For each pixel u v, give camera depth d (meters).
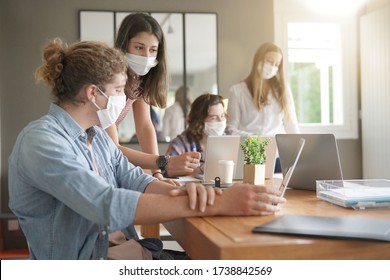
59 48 1.32
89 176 1.13
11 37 4.39
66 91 1.29
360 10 4.95
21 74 4.40
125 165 1.63
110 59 1.29
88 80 1.27
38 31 4.42
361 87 4.89
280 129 3.69
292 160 1.79
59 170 1.13
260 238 0.94
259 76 3.57
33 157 1.15
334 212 1.25
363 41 4.79
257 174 1.96
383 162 4.51
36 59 4.43
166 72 2.37
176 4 4.64
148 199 1.12
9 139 4.39
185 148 2.86
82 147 1.34
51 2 4.44
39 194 1.22
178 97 4.63
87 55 1.28
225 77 4.72
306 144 1.72
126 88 2.22
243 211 1.19
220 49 4.71
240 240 0.92
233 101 3.66
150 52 2.25
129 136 4.49
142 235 2.71
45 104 4.45
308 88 5.08
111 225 1.09
